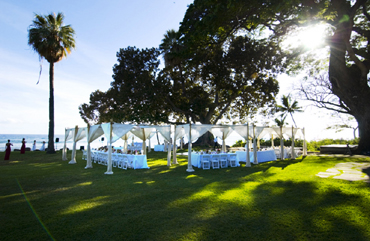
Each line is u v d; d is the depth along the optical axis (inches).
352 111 689.6
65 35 736.3
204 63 831.1
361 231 141.0
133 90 837.2
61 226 150.3
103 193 235.6
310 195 222.2
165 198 215.9
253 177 325.7
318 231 141.7
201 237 133.8
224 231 142.0
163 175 348.2
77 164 485.4
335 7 515.5
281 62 717.3
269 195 224.5
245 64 763.4
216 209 183.2
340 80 681.0
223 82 809.5
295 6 420.8
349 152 671.8
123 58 846.5
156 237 133.9
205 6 467.8
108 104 1099.3
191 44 580.4
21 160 560.4
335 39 610.9
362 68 632.4
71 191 244.2
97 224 153.3
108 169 362.6
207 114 970.7
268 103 923.4
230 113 1098.7
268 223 154.4
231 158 456.4
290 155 631.8
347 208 182.9
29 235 136.9
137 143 983.6
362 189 240.7
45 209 184.5
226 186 266.8
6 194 231.9
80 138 509.0
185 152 823.1
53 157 633.0
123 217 166.2
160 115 882.1
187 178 321.1
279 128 576.1
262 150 565.6
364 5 560.7
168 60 892.0
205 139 1119.6
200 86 912.9
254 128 500.7
